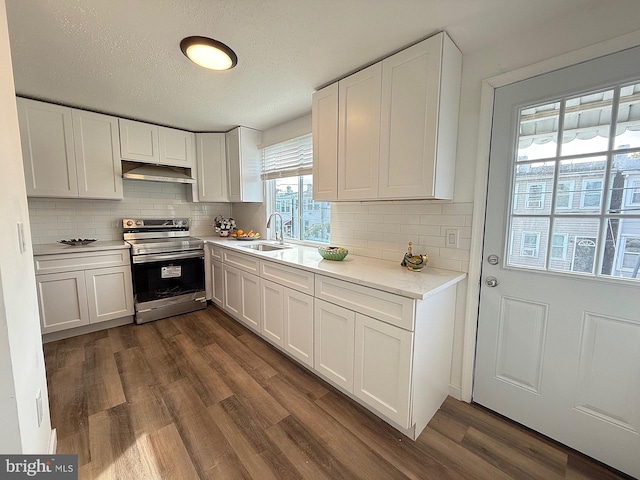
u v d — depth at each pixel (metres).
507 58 1.51
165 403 1.72
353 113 1.89
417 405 1.46
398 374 1.42
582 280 1.34
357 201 2.10
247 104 2.49
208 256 3.34
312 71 1.90
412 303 1.34
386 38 1.53
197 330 2.74
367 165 1.82
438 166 1.54
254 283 2.51
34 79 2.02
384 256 2.15
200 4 1.29
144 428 1.52
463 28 1.43
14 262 0.93
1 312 0.79
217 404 1.72
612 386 1.29
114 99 2.38
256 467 1.31
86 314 2.59
